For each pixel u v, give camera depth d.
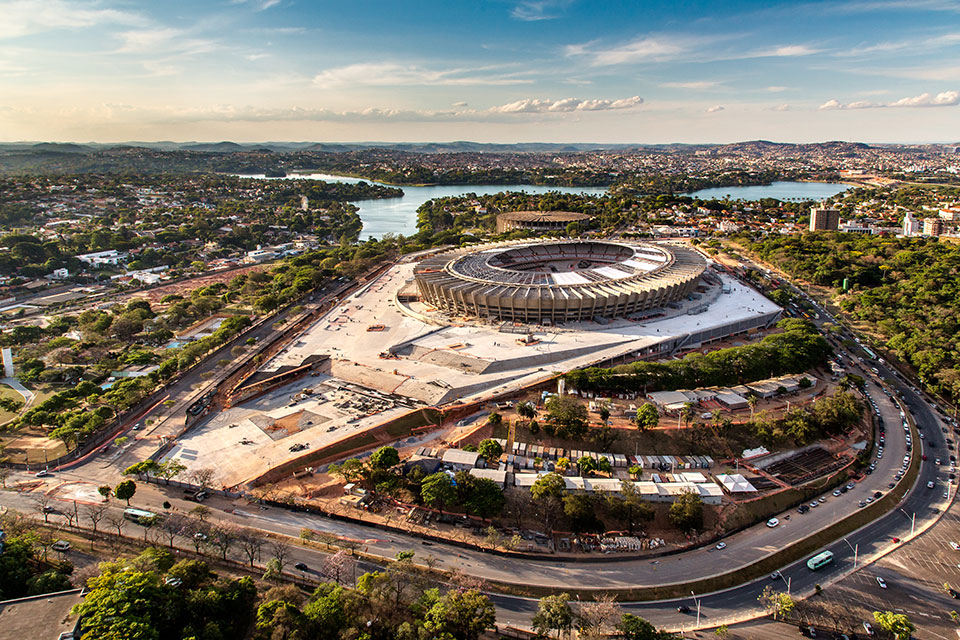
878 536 164.25
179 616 119.56
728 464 192.25
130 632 108.12
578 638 124.56
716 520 166.88
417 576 135.75
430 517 167.50
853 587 145.25
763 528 166.88
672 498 169.75
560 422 196.25
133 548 151.88
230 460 192.25
